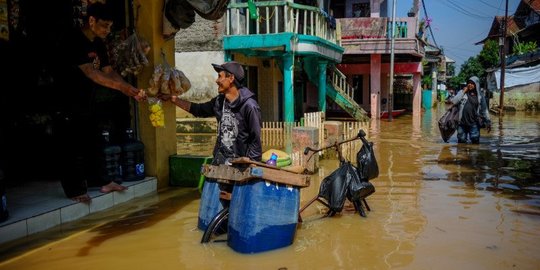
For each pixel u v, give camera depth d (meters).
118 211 6.14
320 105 18.33
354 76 27.69
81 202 5.86
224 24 15.03
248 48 14.60
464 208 6.21
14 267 4.27
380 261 4.39
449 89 54.41
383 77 26.86
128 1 7.25
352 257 4.50
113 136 6.94
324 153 10.23
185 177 7.61
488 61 42.34
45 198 5.93
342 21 22.66
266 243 4.62
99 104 7.02
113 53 6.88
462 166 9.32
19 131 7.01
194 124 15.32
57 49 5.56
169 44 7.60
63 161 5.79
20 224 5.01
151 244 4.88
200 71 15.38
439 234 5.16
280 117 19.02
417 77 25.44
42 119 6.95
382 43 22.28
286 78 14.66
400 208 6.25
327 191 5.84
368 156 6.00
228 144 5.18
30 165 7.11
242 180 4.59
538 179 8.02
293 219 4.79
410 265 4.29
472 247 4.74
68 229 5.37
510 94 27.77
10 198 5.92
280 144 12.96
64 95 5.68
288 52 14.24
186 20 7.23
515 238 5.00
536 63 29.20
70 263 4.36
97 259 4.46
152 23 7.16
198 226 5.41
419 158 10.37
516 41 34.75
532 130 16.41
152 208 6.30
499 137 14.27
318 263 4.35
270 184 4.62
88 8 5.96
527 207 6.23
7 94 6.75
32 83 6.64
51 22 5.55
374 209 6.22
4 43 6.05
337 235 5.17
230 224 4.75
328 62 18.77
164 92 6.97
